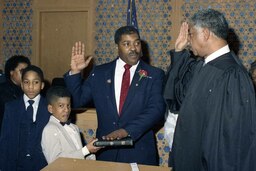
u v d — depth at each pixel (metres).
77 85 3.08
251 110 2.22
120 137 2.74
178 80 2.75
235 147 2.19
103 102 2.99
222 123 2.24
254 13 5.39
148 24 5.76
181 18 5.64
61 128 2.91
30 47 6.20
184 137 2.46
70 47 6.16
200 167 2.37
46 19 6.23
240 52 5.47
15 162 3.04
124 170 1.97
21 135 3.06
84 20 6.07
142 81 2.96
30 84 3.12
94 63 5.98
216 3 5.51
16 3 6.21
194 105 2.41
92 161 2.10
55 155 2.79
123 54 2.97
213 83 2.34
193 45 2.48
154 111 2.89
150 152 2.96
